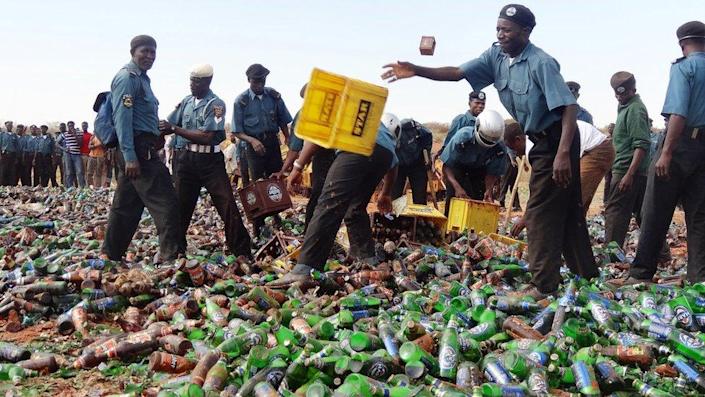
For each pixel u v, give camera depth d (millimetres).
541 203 6148
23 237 9328
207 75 8430
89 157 23938
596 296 5500
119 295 6125
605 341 4766
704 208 6836
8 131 24391
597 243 11797
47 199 16703
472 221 9766
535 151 6172
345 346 4402
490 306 5594
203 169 8586
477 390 3766
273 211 9484
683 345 4590
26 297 6020
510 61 6176
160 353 4570
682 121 6641
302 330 4918
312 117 6605
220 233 11398
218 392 3916
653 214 7020
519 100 6109
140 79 7652
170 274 6734
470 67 6453
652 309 5473
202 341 4930
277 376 3943
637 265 7188
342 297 6254
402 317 5367
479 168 10344
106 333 5496
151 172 7750
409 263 7926
